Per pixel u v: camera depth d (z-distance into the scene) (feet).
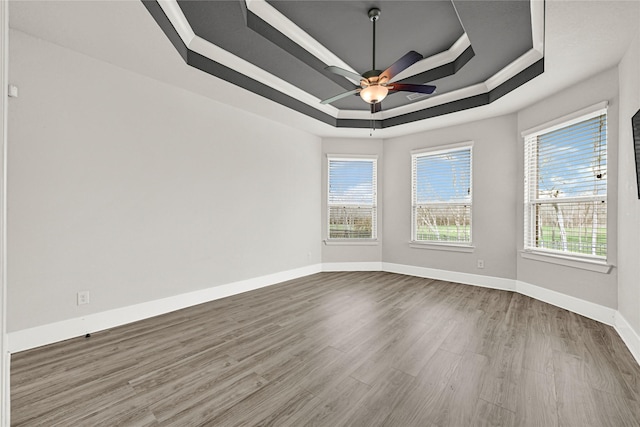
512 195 13.24
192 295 11.27
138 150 9.75
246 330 8.96
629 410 5.38
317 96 13.48
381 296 12.49
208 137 11.80
